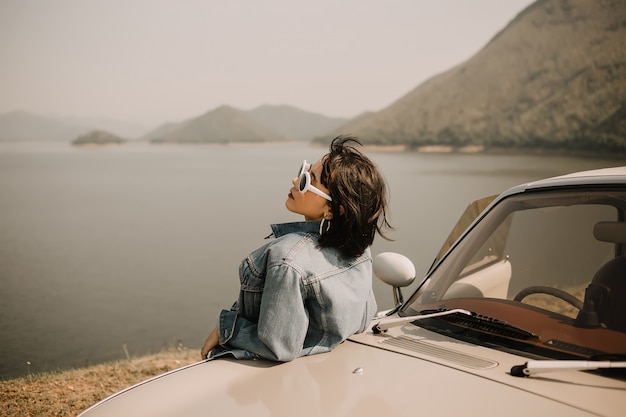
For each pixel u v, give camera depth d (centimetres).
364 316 218
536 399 163
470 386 172
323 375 186
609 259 208
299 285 200
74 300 4594
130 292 4875
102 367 566
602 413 154
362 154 217
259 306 211
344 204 208
